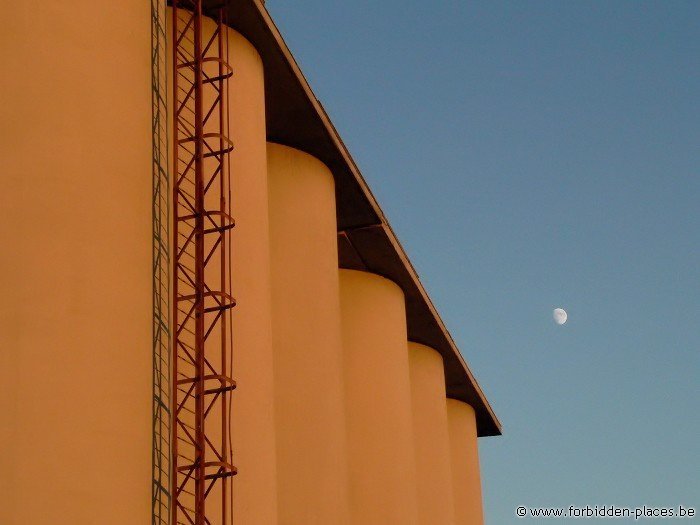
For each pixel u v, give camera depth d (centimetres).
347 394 4372
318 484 3516
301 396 3553
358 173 4012
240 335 2952
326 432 3594
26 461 2011
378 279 4603
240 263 3009
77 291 2130
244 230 3053
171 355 2419
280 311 3600
